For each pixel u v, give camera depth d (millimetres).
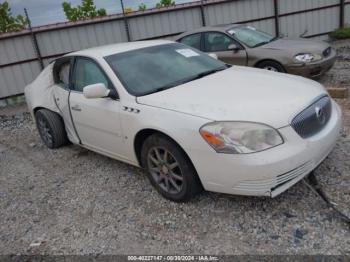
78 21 11953
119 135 3953
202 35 8422
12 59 11602
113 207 3771
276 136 2963
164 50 4574
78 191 4246
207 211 3432
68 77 4859
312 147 3100
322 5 13945
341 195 3357
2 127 8141
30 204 4117
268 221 3162
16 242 3432
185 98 3480
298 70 7117
